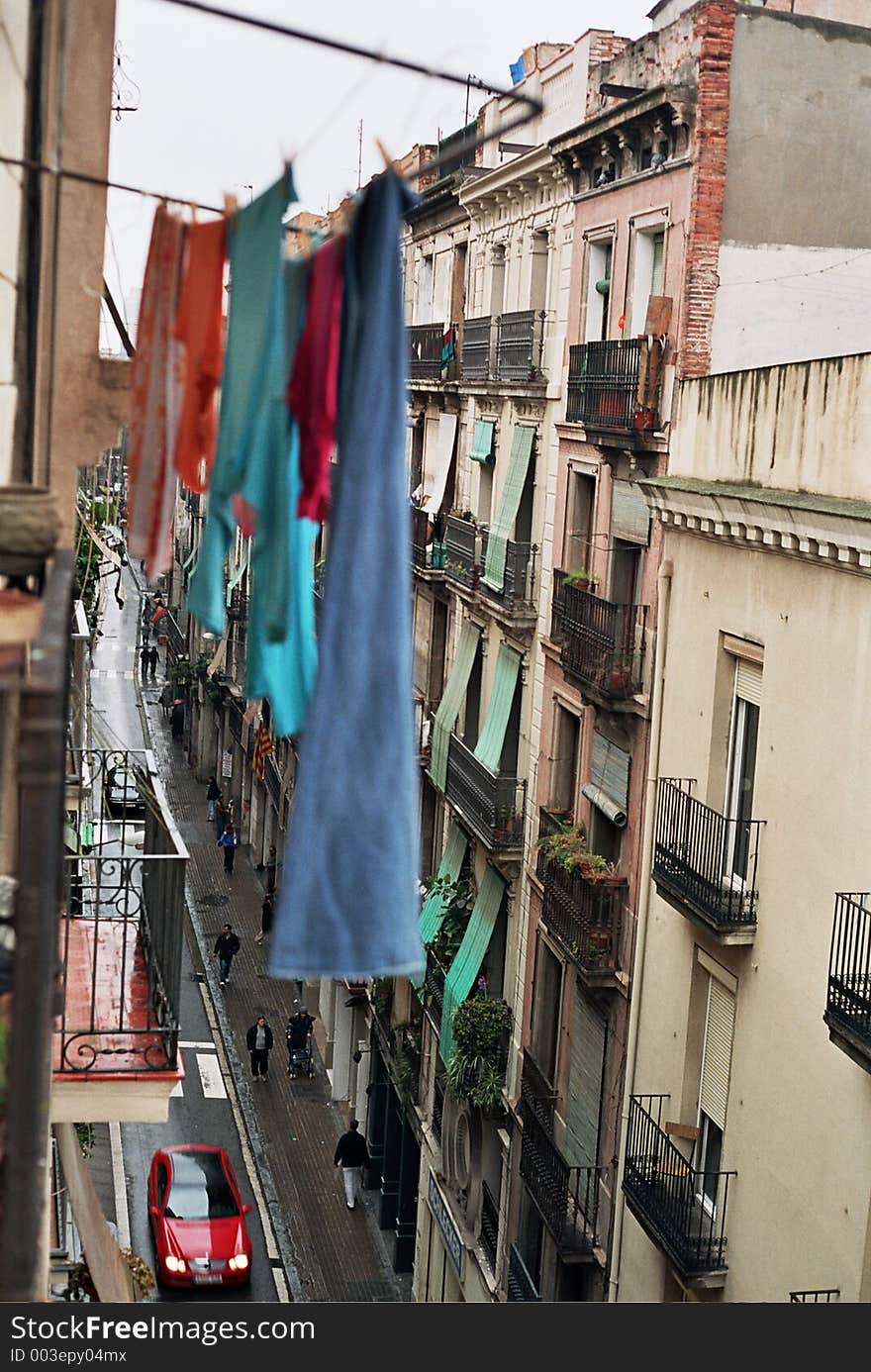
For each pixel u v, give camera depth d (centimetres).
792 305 1858
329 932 425
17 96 575
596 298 2203
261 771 4947
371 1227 2981
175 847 884
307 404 476
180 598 6938
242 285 469
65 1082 844
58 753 385
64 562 482
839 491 1377
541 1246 2197
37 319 593
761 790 1493
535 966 2305
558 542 2302
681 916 1684
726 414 1617
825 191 1847
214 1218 2659
